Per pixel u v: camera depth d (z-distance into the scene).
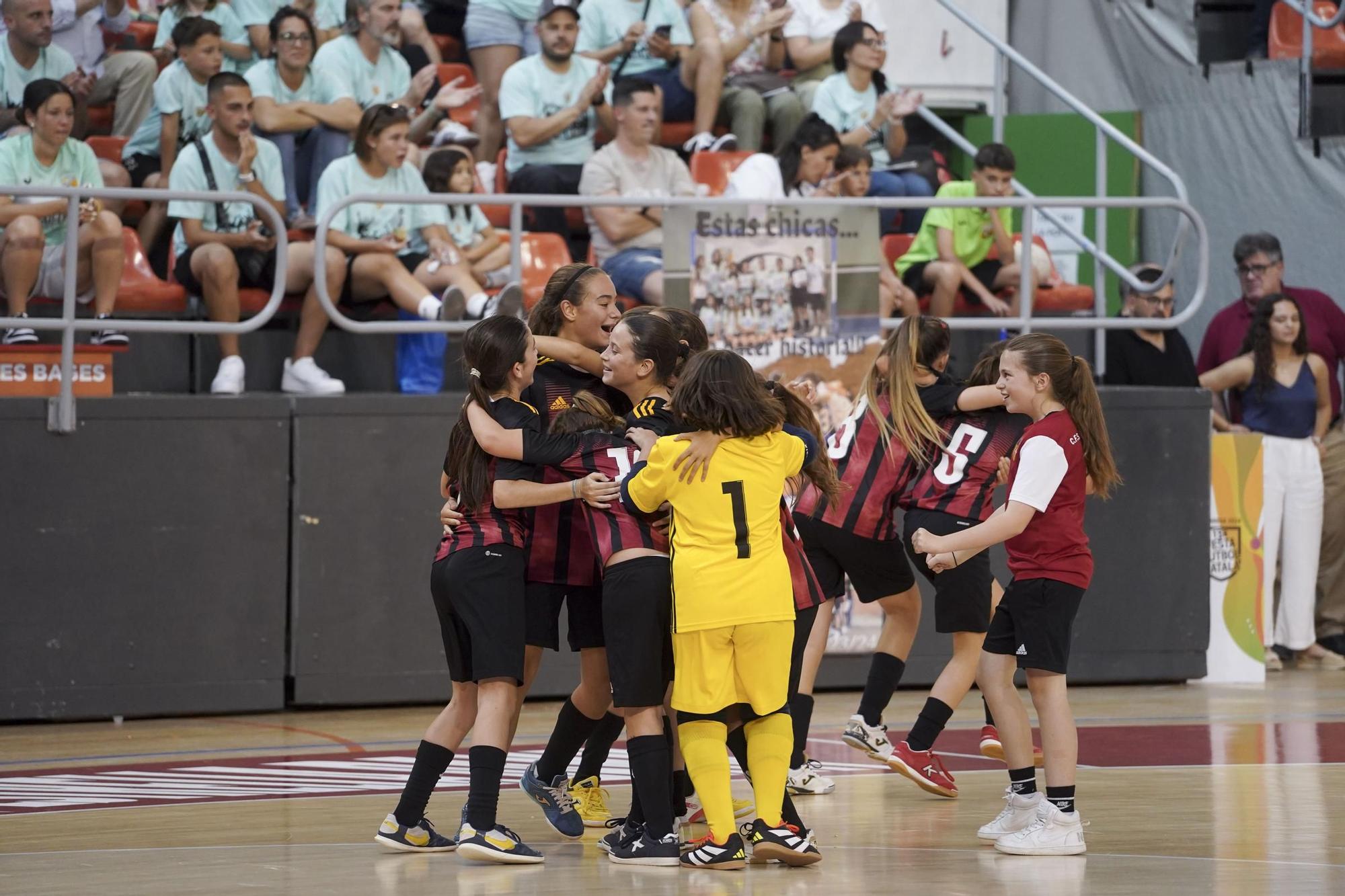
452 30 20.42
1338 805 10.59
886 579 11.42
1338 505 18.28
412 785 9.20
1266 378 17.70
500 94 17.95
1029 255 15.91
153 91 17.03
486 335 9.05
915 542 9.30
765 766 8.76
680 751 9.62
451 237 16.22
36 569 14.00
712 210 15.02
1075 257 22.41
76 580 14.10
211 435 14.41
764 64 19.91
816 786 11.11
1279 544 17.94
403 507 14.90
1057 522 9.31
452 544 9.11
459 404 15.00
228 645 14.49
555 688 15.41
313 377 15.26
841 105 19.47
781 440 8.91
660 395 9.28
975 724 14.38
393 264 15.41
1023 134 23.09
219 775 11.93
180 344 15.73
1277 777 11.63
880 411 11.30
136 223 16.77
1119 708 15.16
